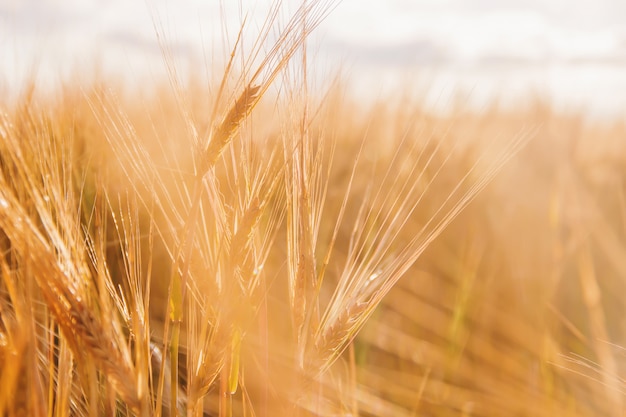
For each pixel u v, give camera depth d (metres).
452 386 1.30
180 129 0.91
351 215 1.65
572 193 1.56
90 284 0.85
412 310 1.49
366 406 1.21
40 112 1.00
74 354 0.82
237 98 0.86
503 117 1.99
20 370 0.77
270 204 1.22
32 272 0.80
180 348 1.12
